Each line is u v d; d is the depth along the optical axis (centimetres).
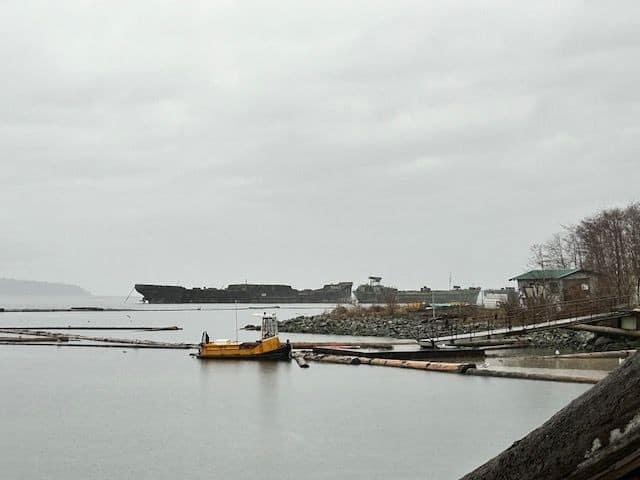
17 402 4931
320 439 3578
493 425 3775
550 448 349
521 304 10406
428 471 2948
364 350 8019
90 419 4238
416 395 4828
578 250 11562
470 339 7519
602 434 331
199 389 5512
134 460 3216
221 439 3628
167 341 11975
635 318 6994
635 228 9894
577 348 7356
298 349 8625
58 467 3094
